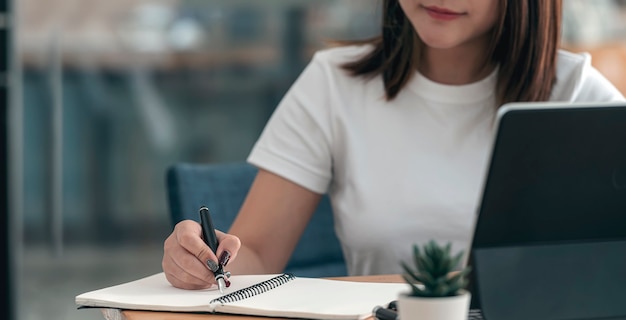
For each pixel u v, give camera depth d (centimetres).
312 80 183
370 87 180
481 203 109
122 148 369
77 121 363
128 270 373
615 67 398
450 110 177
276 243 175
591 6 398
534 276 112
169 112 369
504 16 167
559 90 178
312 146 178
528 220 111
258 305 122
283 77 371
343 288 132
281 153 178
